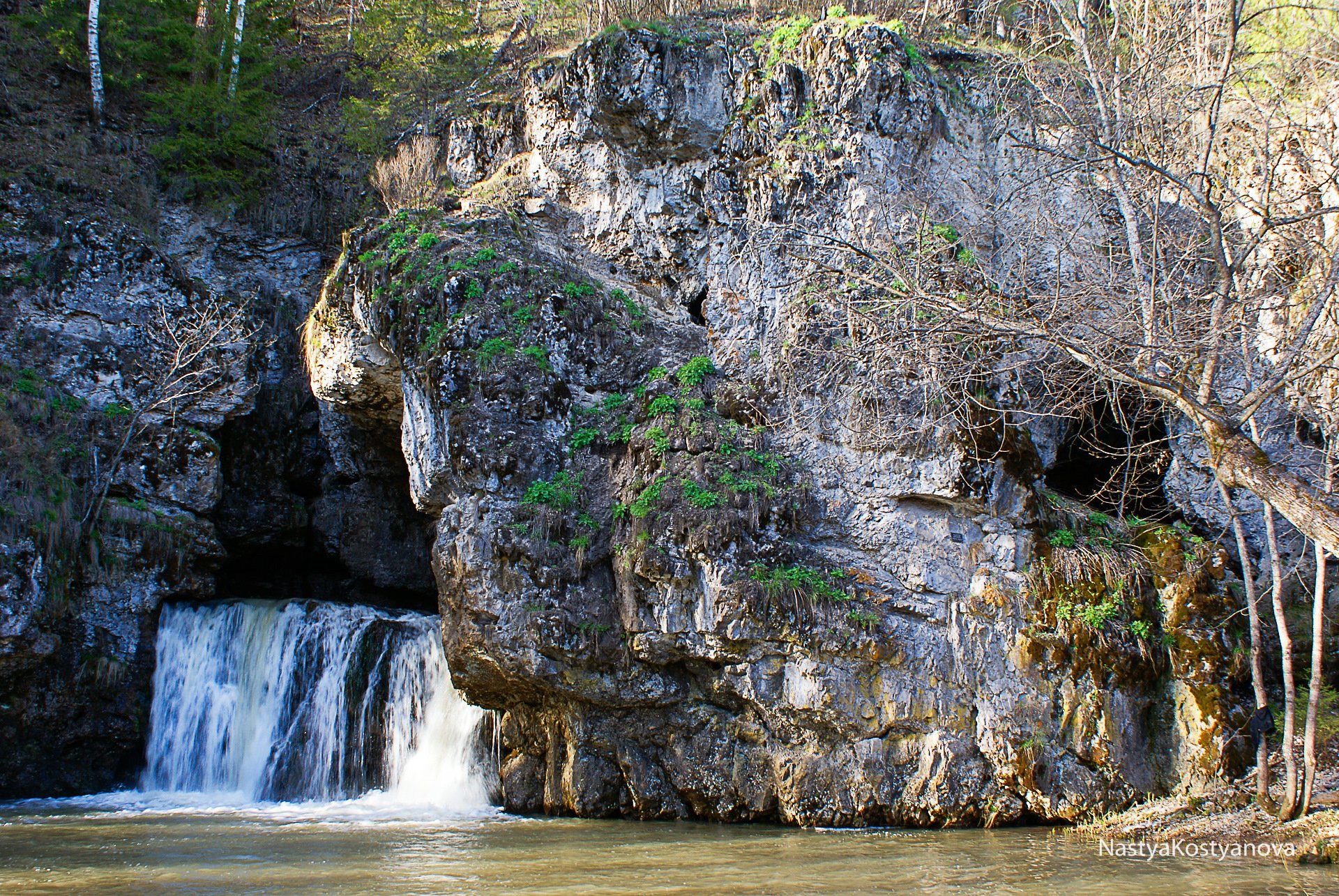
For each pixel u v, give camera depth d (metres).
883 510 13.94
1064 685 12.66
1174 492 15.77
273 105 25.03
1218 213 10.38
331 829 12.69
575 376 15.20
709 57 16.94
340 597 21.66
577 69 17.41
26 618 16.23
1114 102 12.78
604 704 13.65
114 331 19.56
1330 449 11.70
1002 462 13.64
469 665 13.94
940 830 12.23
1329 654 13.57
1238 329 11.35
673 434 14.14
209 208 22.69
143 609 18.11
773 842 11.37
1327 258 10.79
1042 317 12.34
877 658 12.85
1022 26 19.08
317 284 22.94
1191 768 12.30
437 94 23.70
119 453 18.17
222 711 17.61
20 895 8.54
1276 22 15.34
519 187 18.39
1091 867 9.65
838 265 15.11
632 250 17.53
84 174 21.41
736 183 16.77
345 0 30.36
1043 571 13.21
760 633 12.77
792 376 14.71
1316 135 12.94
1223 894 8.44
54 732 17.03
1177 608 13.02
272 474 20.98
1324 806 10.99
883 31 16.34
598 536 13.88
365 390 17.78
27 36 24.02
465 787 15.55
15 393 17.88
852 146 15.98
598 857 10.39
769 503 13.48
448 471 14.90
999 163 17.22
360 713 16.80
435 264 15.66
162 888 8.81
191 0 24.98
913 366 13.45
